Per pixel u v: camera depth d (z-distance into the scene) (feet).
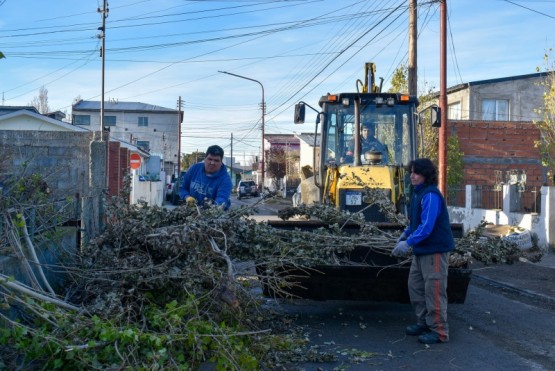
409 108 35.50
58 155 42.11
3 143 41.83
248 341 17.31
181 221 22.12
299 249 22.86
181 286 18.92
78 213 26.58
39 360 15.48
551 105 62.90
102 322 15.94
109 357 14.80
